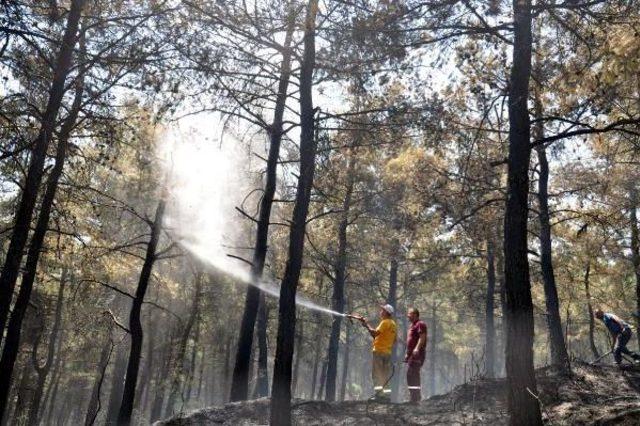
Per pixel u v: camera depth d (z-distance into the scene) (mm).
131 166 13523
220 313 30719
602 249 16797
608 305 21203
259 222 12367
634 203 14281
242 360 12172
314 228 20203
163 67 8297
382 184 17547
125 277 21328
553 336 13031
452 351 46156
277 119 12023
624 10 7082
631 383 8570
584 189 14367
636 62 6262
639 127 7098
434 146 9375
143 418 34875
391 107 8695
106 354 25531
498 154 13328
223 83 8320
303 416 8188
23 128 9914
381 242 20984
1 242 12789
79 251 13781
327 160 10242
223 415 8562
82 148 12578
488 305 22891
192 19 7883
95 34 9781
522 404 6371
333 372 19766
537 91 9016
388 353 9258
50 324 26172
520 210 6984
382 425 7586
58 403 48281
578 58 8031
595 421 6965
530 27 7520
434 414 7816
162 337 32031
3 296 9102
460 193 12828
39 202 12289
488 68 9250
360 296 30797
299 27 7832
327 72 8406
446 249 20734
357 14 7473
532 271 18953
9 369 10109
